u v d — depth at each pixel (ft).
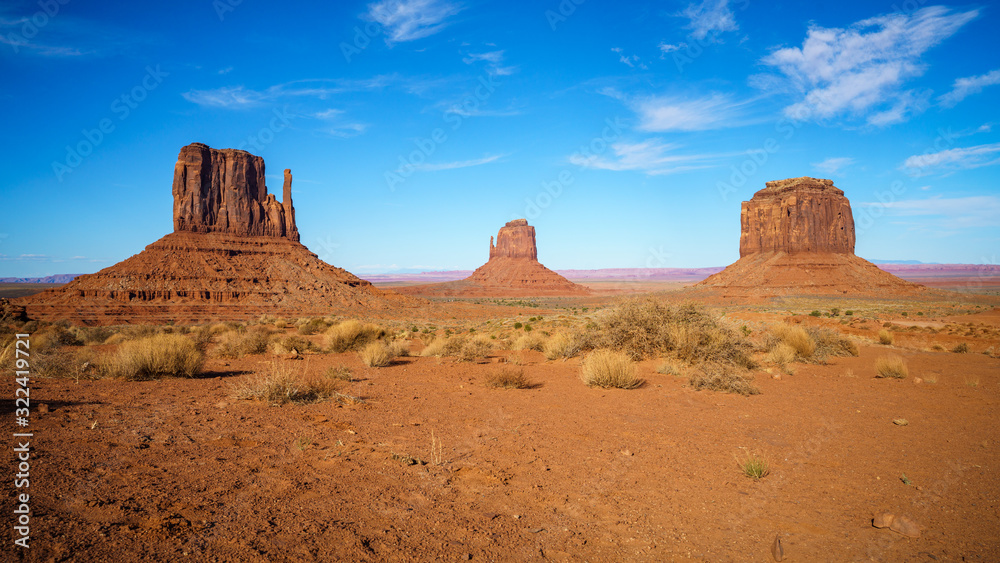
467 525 12.92
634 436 22.95
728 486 16.55
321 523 12.44
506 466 18.24
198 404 27.68
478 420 25.84
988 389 36.68
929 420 26.55
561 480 16.90
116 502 12.72
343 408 28.09
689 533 12.96
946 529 13.21
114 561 9.66
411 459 18.29
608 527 13.23
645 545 12.21
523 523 13.29
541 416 27.07
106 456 16.94
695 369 42.14
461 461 18.67
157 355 37.65
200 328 102.68
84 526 11.14
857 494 15.89
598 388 36.58
